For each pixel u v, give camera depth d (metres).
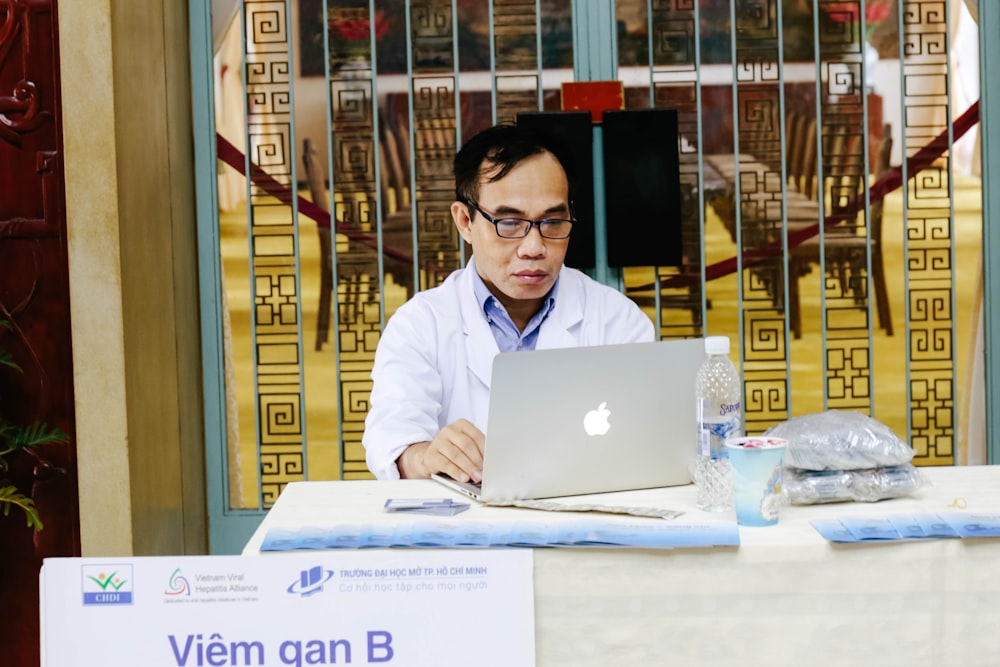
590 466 1.51
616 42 2.89
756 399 2.96
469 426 1.72
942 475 1.62
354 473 2.99
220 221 2.97
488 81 2.91
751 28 2.90
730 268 2.93
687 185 2.92
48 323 2.62
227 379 2.99
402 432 1.91
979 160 2.92
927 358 2.96
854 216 2.93
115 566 1.25
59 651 1.25
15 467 2.63
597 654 1.27
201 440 2.99
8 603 2.66
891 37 2.90
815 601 1.27
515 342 2.15
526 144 1.98
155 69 2.76
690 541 1.27
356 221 2.96
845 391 2.96
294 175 2.95
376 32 2.92
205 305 2.97
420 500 1.50
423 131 2.93
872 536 1.27
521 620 1.26
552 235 1.99
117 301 2.56
